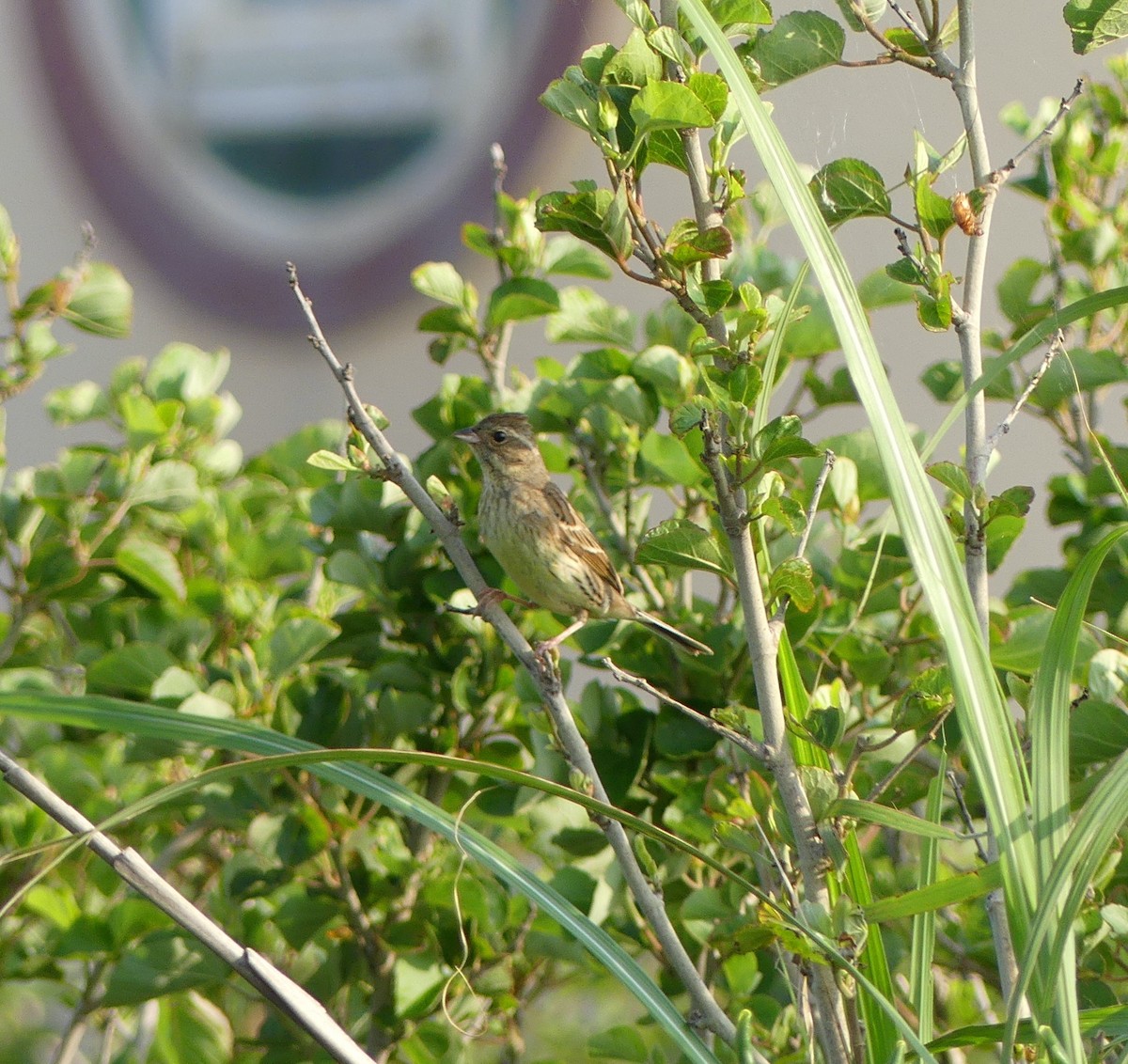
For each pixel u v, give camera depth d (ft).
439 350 31.96
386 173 62.03
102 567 31.86
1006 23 49.93
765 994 27.71
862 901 18.08
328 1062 27.55
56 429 58.80
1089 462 29.09
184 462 34.55
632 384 29.25
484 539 30.42
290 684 29.45
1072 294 30.40
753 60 19.29
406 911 29.07
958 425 50.16
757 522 19.54
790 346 29.37
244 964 16.53
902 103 47.03
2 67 61.16
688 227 18.30
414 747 30.01
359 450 22.22
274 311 61.31
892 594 28.63
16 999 36.86
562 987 35.76
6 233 32.45
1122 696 22.59
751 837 19.07
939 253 19.17
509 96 60.23
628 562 30.50
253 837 28.27
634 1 18.45
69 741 32.89
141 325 61.26
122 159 61.77
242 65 62.44
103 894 29.89
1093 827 14.65
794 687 18.74
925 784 26.99
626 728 28.91
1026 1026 16.02
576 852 27.43
